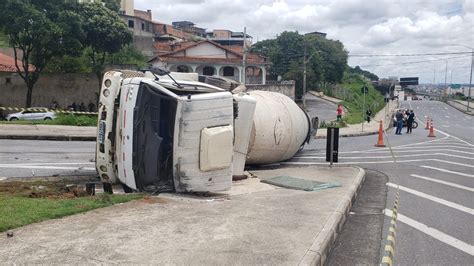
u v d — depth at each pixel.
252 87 42.53
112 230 5.66
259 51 69.69
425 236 6.75
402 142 23.33
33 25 30.03
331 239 5.88
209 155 8.05
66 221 6.02
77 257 4.69
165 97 8.11
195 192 8.27
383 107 75.06
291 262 4.75
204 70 50.22
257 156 12.91
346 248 5.99
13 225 5.62
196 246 5.15
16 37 30.64
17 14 29.41
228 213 6.76
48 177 10.30
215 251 5.01
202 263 4.63
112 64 37.41
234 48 61.25
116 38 36.19
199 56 51.09
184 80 9.92
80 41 33.38
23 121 25.02
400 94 103.25
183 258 4.75
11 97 34.41
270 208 7.21
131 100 8.30
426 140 24.91
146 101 8.27
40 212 6.24
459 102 93.75
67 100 35.22
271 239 5.53
